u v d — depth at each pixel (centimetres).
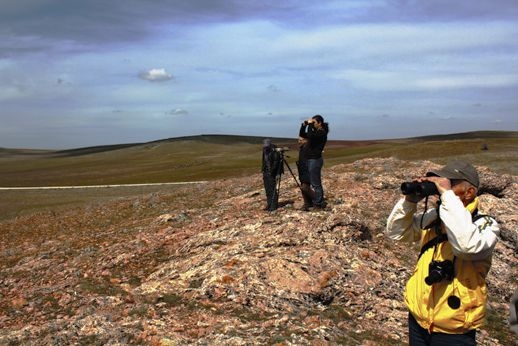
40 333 759
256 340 696
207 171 8956
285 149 1582
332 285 945
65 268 1345
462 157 4931
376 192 1892
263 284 933
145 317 809
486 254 380
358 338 764
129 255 1338
